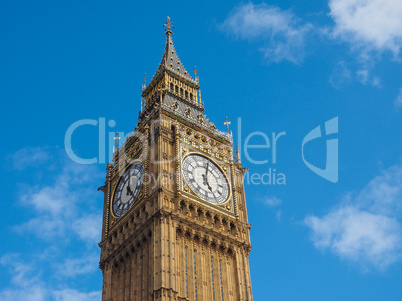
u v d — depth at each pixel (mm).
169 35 114875
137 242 85562
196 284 82375
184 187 88375
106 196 96375
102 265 89500
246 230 91125
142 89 109125
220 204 90625
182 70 110250
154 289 78312
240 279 86188
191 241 85375
